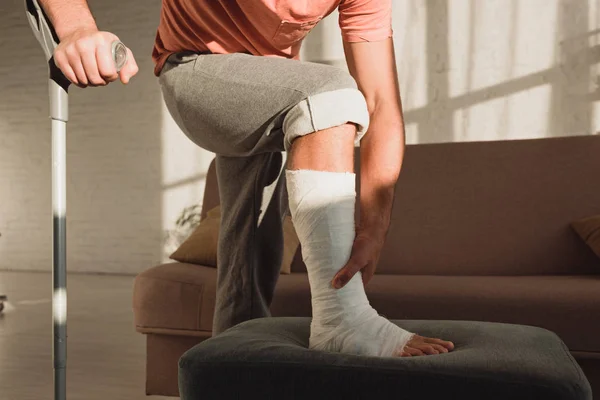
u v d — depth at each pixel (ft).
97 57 3.03
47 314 14.38
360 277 3.78
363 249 3.72
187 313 7.07
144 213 24.48
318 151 3.66
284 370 3.24
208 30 4.30
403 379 3.10
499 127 20.63
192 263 8.18
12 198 26.35
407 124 21.54
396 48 21.58
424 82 21.34
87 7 3.45
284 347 3.47
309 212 3.64
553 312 6.35
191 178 23.91
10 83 26.30
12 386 8.20
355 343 3.55
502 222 8.62
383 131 4.25
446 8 21.11
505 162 8.86
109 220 24.94
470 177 8.88
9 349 10.57
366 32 4.32
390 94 4.35
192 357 3.44
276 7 4.02
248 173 5.10
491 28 20.68
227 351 3.44
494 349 3.49
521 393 2.97
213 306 6.98
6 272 25.32
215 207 9.08
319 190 3.64
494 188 8.76
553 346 3.67
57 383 3.27
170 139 24.18
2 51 26.35
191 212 23.84
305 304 6.89
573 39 19.89
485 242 8.59
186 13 4.35
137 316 7.29
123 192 24.76
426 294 6.75
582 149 8.70
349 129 3.73
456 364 3.15
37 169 26.04
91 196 25.16
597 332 6.21
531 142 8.90
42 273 24.97
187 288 7.10
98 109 25.07
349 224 3.69
